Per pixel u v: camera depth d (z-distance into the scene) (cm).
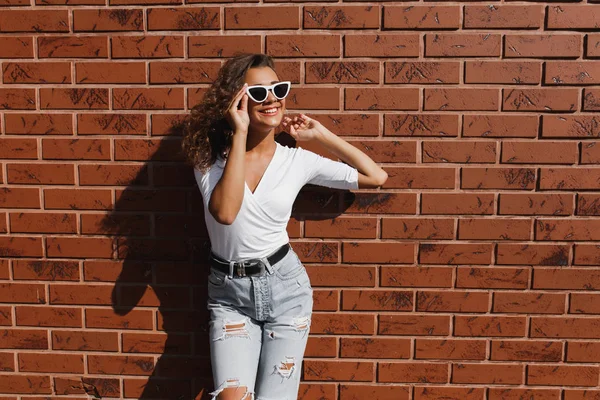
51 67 263
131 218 271
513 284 267
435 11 253
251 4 256
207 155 225
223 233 220
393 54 256
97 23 260
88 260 275
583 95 255
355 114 259
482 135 259
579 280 266
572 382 272
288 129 250
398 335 273
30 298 278
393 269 269
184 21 258
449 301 270
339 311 272
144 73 262
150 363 279
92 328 279
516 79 255
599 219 262
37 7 260
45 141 267
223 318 231
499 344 271
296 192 231
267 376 229
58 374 282
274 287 226
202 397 281
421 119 259
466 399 275
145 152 266
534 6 252
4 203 271
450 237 266
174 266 273
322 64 257
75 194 270
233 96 221
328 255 269
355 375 276
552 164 260
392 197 264
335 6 254
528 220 263
